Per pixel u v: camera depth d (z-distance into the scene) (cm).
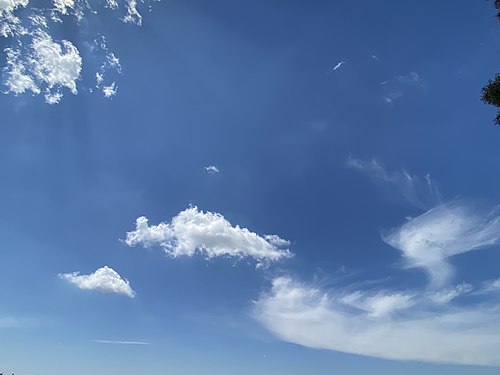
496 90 1970
